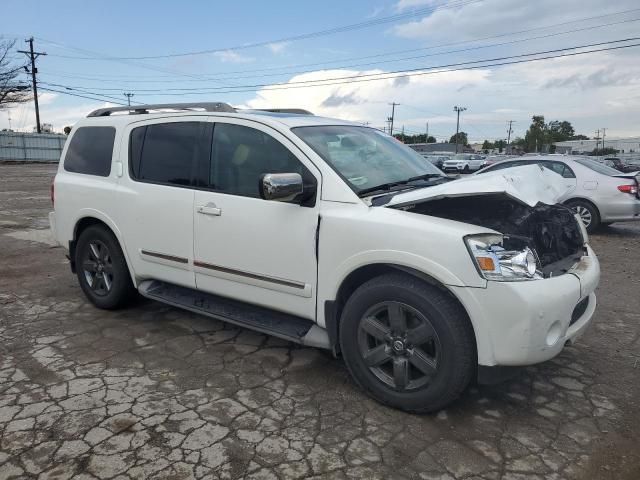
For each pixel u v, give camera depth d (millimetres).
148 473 2539
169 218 4074
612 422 3076
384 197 3236
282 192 3045
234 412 3105
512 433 2943
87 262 4922
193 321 4621
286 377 3566
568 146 93875
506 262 2807
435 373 2943
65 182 4934
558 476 2580
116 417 3023
